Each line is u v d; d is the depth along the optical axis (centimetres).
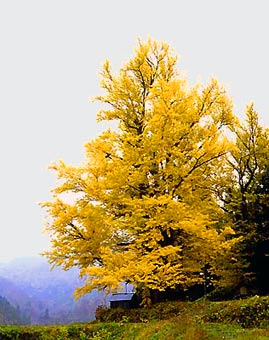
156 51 1762
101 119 1731
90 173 1598
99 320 1603
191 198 1623
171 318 1407
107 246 1590
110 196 1590
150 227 1504
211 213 1819
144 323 1405
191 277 1675
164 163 1627
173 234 1617
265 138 2080
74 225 1575
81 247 1572
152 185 1627
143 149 1538
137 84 1736
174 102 1568
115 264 1461
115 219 1598
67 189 1589
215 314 1357
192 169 1602
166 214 1448
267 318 1275
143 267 1370
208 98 1620
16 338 1439
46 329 1462
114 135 1620
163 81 1550
